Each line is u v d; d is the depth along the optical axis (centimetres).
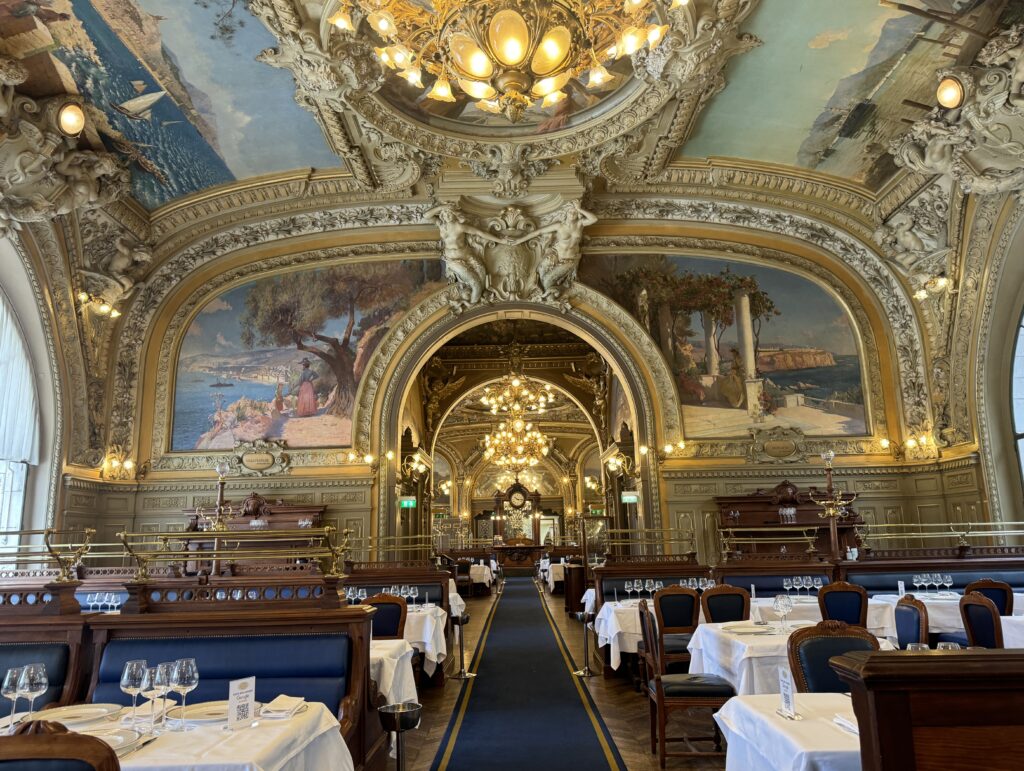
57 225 1188
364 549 1408
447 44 719
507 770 533
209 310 1520
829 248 1506
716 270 1557
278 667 444
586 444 3347
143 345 1457
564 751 575
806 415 1484
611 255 1565
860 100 1110
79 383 1327
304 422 1484
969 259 1286
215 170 1276
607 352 1530
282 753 302
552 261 1487
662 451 1480
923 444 1425
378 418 1492
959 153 1073
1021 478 1273
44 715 343
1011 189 1101
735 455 1471
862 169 1300
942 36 953
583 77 1070
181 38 943
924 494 1421
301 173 1326
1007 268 1235
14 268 1172
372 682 502
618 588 939
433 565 1148
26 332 1237
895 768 192
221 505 880
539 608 1675
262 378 1501
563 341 2255
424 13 800
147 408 1465
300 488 1448
